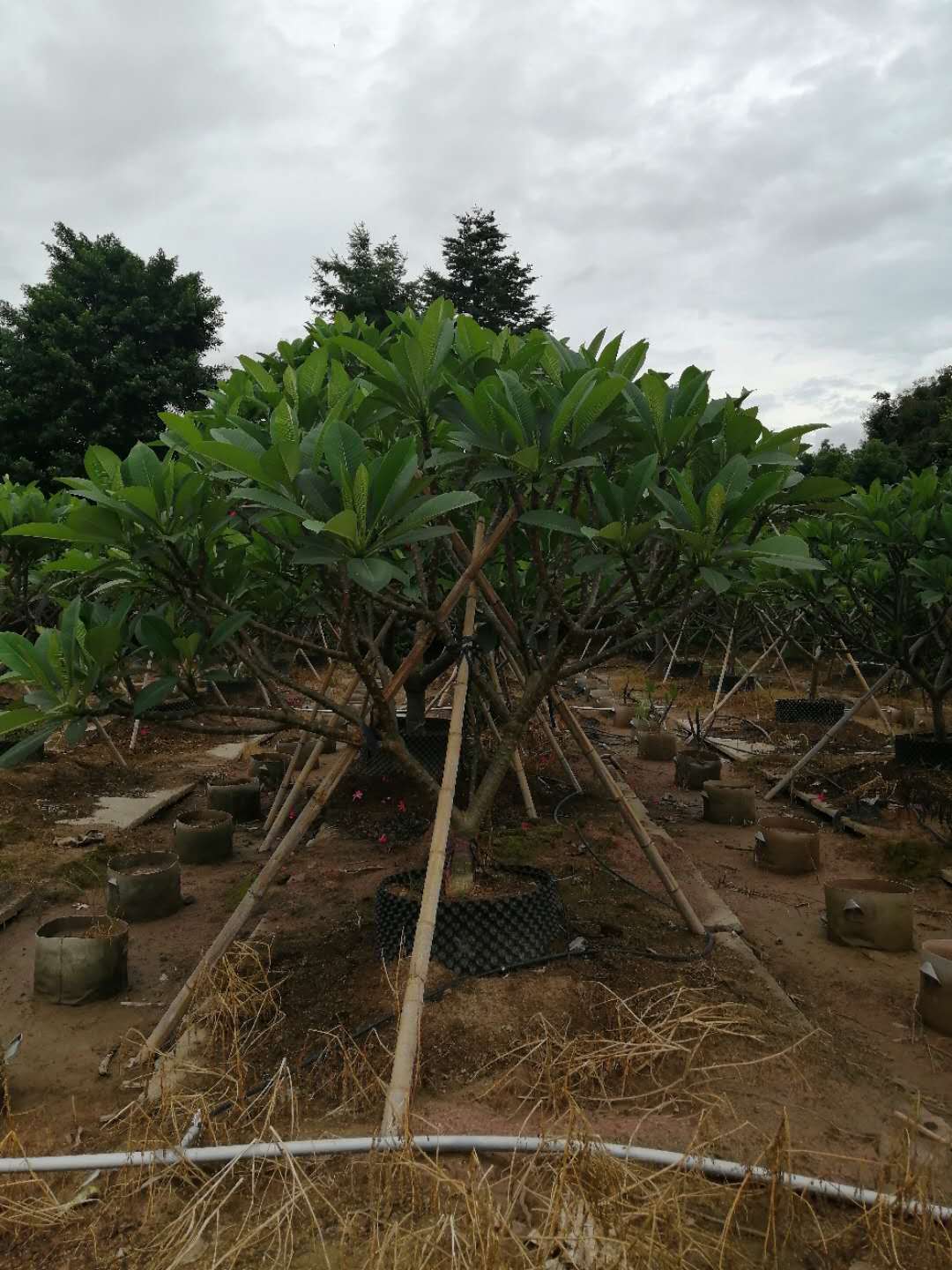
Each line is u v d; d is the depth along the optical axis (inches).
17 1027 138.3
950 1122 110.5
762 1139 100.7
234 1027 119.6
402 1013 107.1
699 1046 114.2
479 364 136.2
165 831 248.7
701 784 303.9
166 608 133.1
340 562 106.7
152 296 751.1
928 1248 85.0
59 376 694.5
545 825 231.3
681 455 135.0
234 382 171.5
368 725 135.9
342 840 228.8
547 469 121.4
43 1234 88.6
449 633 146.1
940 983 136.7
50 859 212.1
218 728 125.0
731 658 509.4
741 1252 84.0
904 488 282.0
